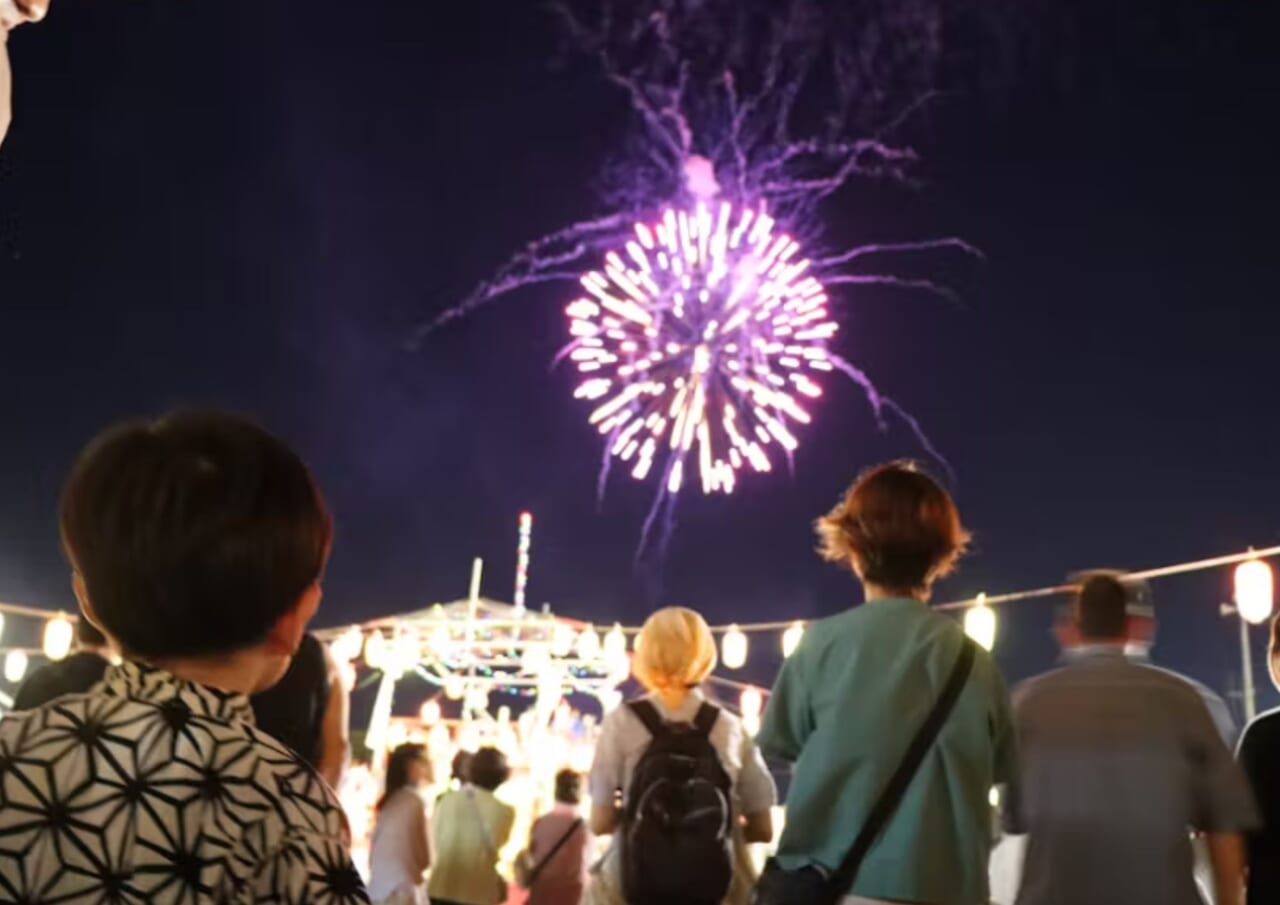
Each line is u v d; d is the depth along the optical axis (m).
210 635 1.58
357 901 1.57
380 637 15.14
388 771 6.84
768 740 3.56
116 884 1.43
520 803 15.38
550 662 16.50
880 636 3.39
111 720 1.53
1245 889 4.09
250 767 1.54
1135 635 4.04
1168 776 3.72
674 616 4.80
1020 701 3.96
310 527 1.69
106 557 1.58
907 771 3.22
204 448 1.64
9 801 1.46
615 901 4.85
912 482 3.61
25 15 3.32
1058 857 3.73
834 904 3.15
